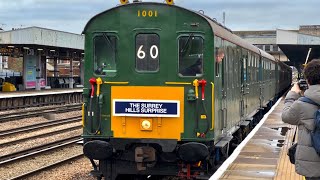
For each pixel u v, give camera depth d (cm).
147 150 879
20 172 1095
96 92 902
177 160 894
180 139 873
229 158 948
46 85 4625
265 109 2312
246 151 1047
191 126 872
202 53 875
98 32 905
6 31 3528
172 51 880
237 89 1212
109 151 885
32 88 4203
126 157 909
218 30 942
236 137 1302
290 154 512
